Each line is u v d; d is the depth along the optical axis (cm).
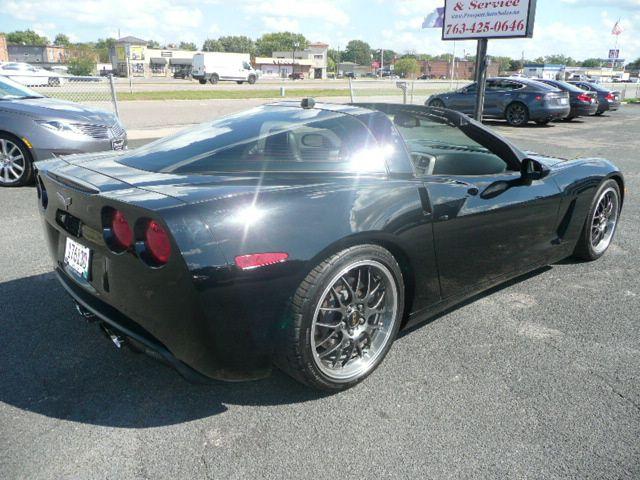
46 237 279
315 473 198
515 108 1638
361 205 238
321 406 239
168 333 212
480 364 275
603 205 420
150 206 202
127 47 2361
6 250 429
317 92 2625
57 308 327
